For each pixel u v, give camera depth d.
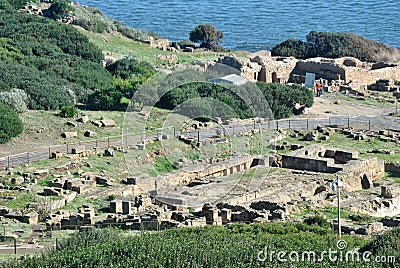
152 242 78.31
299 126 150.50
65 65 173.25
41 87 149.75
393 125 153.75
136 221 92.88
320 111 163.25
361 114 162.62
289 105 159.88
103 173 116.75
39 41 188.75
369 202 104.00
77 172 116.94
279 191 106.38
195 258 74.81
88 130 137.25
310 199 103.19
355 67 191.38
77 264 74.00
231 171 119.31
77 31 194.88
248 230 86.44
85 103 154.50
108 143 131.50
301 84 183.12
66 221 94.81
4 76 152.62
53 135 133.88
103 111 150.00
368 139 141.75
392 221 94.31
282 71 190.38
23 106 142.62
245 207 97.19
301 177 115.62
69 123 138.75
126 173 116.94
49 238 89.06
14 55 173.25
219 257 74.88
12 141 129.75
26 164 120.00
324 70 190.50
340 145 138.50
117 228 91.44
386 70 192.75
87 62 179.38
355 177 117.19
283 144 135.50
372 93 181.88
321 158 123.44
